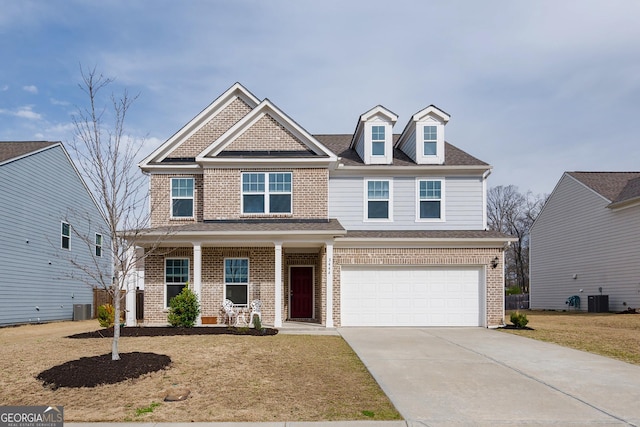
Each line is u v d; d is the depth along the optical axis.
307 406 7.79
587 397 8.30
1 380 9.20
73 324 22.92
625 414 7.41
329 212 19.53
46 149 24.59
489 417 7.25
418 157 19.75
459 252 18.45
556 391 8.66
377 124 19.97
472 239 18.20
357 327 17.98
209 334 14.45
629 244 24.14
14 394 8.48
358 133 21.12
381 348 12.79
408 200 19.66
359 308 18.34
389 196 19.64
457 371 10.13
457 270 18.56
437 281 18.50
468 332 16.53
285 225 17.88
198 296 17.00
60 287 25.91
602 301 25.58
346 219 19.55
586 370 10.32
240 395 8.37
